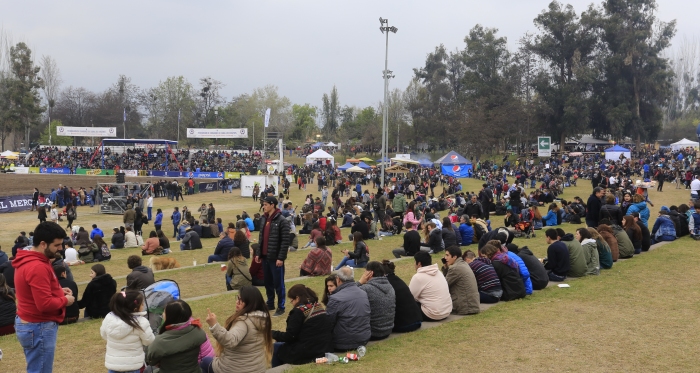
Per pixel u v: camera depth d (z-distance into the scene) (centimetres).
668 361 755
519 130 8744
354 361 756
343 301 796
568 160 7650
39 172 7750
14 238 2980
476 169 7094
